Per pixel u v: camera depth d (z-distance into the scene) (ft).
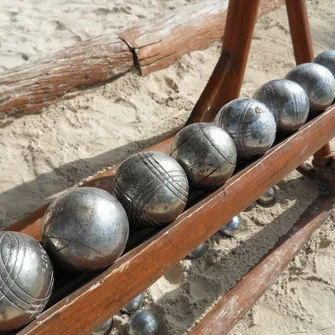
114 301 1.85
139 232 2.00
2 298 1.57
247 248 3.05
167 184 1.91
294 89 2.41
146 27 4.75
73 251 1.72
